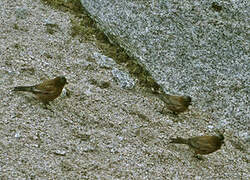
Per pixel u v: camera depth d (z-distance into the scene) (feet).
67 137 35.35
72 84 42.93
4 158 30.89
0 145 32.07
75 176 31.09
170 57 47.26
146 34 48.70
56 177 30.45
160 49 47.78
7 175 29.35
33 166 30.89
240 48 47.60
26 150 32.37
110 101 42.27
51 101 39.45
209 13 49.65
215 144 36.99
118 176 32.53
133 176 33.04
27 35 48.32
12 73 41.68
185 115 43.55
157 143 38.32
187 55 47.29
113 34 49.96
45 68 44.06
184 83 45.93
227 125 43.37
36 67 43.68
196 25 48.93
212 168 37.14
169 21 49.24
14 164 30.58
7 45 45.55
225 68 46.52
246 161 39.55
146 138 38.63
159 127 40.70
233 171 37.55
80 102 40.65
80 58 47.37
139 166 34.45
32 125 35.40
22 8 51.67
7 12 51.06
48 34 49.42
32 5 53.57
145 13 49.85
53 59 45.93
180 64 46.88
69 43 48.93
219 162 38.34
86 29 51.34
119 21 50.16
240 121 43.70
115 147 35.94
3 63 42.73
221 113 44.24
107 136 37.14
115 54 48.93
